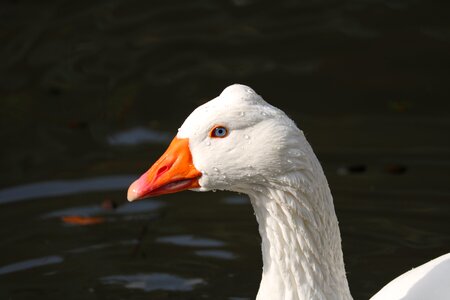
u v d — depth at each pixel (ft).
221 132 22.75
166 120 42.63
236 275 31.76
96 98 44.88
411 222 34.17
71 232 34.42
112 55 48.44
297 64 47.16
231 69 46.91
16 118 43.29
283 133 22.45
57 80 46.47
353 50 48.14
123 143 40.75
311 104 43.88
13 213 35.58
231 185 23.24
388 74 46.11
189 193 37.17
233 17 51.55
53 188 37.27
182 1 53.11
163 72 46.85
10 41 49.60
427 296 25.72
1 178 38.24
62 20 51.49
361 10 51.75
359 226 34.09
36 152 40.32
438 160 38.32
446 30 49.42
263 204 23.52
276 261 23.81
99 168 38.60
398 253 32.42
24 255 33.04
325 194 23.36
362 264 31.94
